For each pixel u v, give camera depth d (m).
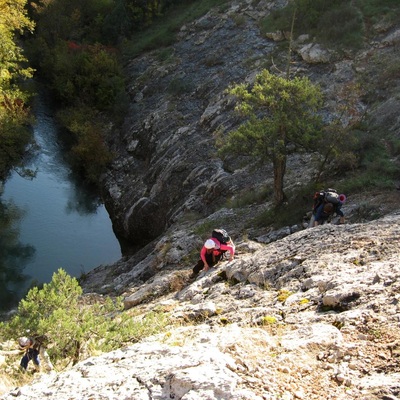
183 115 28.70
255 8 34.16
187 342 5.93
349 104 17.48
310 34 28.23
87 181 30.23
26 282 22.02
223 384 4.52
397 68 22.83
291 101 15.41
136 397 4.58
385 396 4.47
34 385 5.26
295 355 5.27
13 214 26.86
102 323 7.98
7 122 28.83
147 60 36.03
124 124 31.88
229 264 10.84
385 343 5.50
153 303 11.38
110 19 39.31
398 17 26.62
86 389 4.87
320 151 16.16
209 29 34.97
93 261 23.95
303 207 15.68
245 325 7.05
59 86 35.56
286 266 9.42
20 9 31.83
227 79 29.25
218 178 21.64
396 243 8.99
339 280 7.66
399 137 18.00
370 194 14.91
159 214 24.38
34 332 7.92
